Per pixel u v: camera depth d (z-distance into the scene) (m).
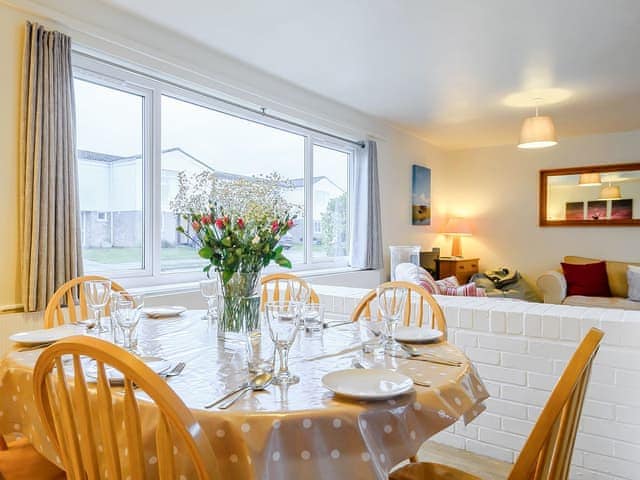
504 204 6.27
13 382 1.28
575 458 2.06
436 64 3.41
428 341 1.55
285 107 3.86
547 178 5.96
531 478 0.94
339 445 0.94
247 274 1.57
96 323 1.69
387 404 1.01
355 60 3.34
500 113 4.74
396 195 5.47
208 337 1.64
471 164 6.51
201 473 0.78
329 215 4.78
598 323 1.98
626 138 5.47
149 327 1.81
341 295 2.71
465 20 2.71
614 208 5.52
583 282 5.20
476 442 2.31
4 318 2.15
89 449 0.87
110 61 2.72
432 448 2.38
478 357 2.27
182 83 3.12
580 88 3.93
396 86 3.91
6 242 2.24
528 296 5.44
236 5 2.56
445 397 1.11
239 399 1.03
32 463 1.36
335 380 1.10
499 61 3.34
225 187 1.59
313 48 3.14
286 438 0.92
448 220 6.65
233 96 3.40
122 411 0.98
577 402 0.98
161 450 0.81
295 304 1.25
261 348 1.39
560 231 5.88
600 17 2.67
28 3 2.26
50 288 2.29
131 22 2.71
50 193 2.31
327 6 2.56
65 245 2.37
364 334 1.54
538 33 2.88
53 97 2.34
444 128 5.40
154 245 3.07
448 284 3.72
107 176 2.86
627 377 1.93
